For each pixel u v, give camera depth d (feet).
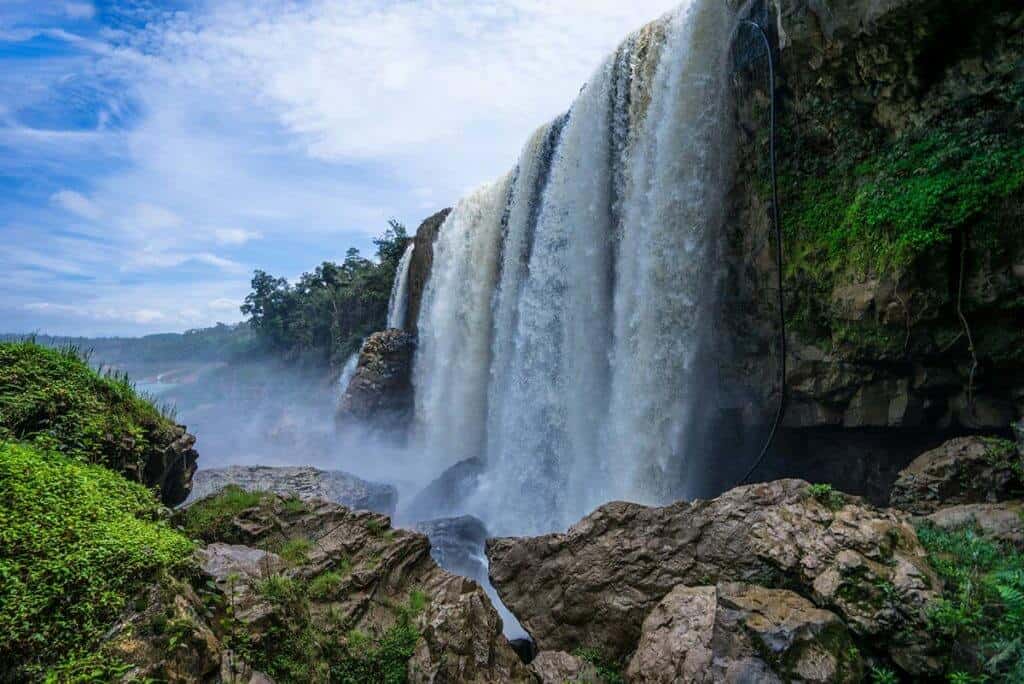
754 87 45.42
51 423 22.57
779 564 25.31
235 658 18.99
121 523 19.31
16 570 15.24
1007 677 18.67
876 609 21.81
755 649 21.30
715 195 49.26
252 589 22.15
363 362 128.98
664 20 56.80
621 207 60.49
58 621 14.94
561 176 71.00
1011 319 32.01
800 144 43.21
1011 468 30.04
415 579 31.24
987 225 31.86
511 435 75.82
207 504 32.35
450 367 109.50
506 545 35.91
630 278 56.29
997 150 32.14
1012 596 19.88
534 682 25.31
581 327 65.87
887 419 38.17
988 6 31.50
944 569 23.72
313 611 25.63
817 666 20.12
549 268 72.13
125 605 16.42
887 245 35.94
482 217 103.91
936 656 20.42
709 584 27.81
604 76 64.49
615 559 31.01
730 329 48.80
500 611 42.93
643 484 53.01
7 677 13.66
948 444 33.68
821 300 40.96
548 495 67.82
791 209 43.68
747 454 49.80
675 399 51.11
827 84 40.29
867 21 35.63
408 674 23.84
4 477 17.60
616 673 27.99
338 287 223.71
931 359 35.50
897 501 33.45
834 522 25.86
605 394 62.13
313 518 32.42
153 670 15.20
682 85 51.49
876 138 38.91
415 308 136.67
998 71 32.19
